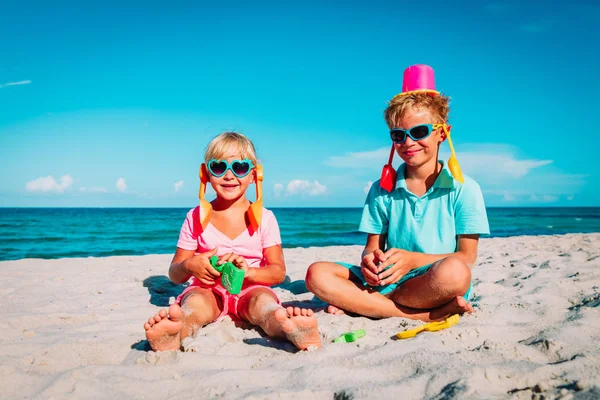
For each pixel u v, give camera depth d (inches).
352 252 278.2
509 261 207.2
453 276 99.3
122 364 82.3
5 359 83.0
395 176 121.6
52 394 67.7
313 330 84.8
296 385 69.2
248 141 118.3
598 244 301.0
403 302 109.7
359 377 71.5
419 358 75.9
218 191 115.0
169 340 84.1
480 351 78.5
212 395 66.6
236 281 97.1
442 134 118.1
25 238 660.1
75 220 1286.9
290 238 692.1
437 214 117.0
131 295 145.6
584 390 62.4
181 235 119.7
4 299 139.0
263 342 92.6
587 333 90.0
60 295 144.9
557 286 137.2
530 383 67.3
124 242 607.5
